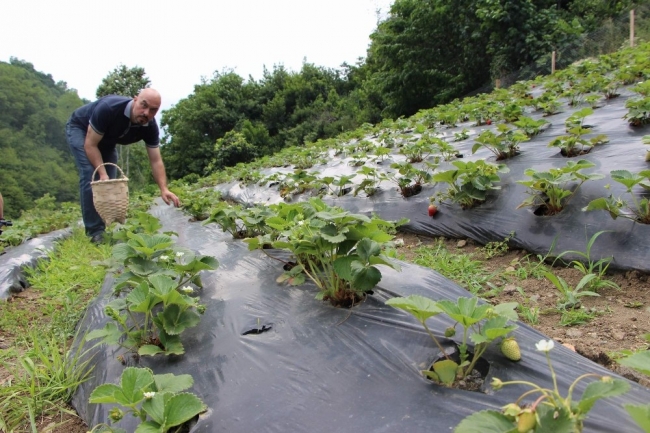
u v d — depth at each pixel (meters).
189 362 2.20
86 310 3.29
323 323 2.28
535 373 1.64
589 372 1.64
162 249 2.91
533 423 1.07
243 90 36.38
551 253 3.21
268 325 2.38
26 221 8.28
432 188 4.63
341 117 29.47
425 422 1.48
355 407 1.65
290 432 1.61
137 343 2.28
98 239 5.55
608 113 5.54
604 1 17.05
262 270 3.25
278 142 31.25
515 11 16.22
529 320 2.49
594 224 3.11
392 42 20.81
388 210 4.79
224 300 2.82
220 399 1.89
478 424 1.13
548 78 10.52
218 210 4.20
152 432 1.50
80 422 2.14
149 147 5.50
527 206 3.62
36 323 3.36
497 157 4.71
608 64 8.61
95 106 5.22
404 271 2.79
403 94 21.03
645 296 2.58
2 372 2.65
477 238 3.85
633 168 3.51
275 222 2.77
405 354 1.88
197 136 33.66
